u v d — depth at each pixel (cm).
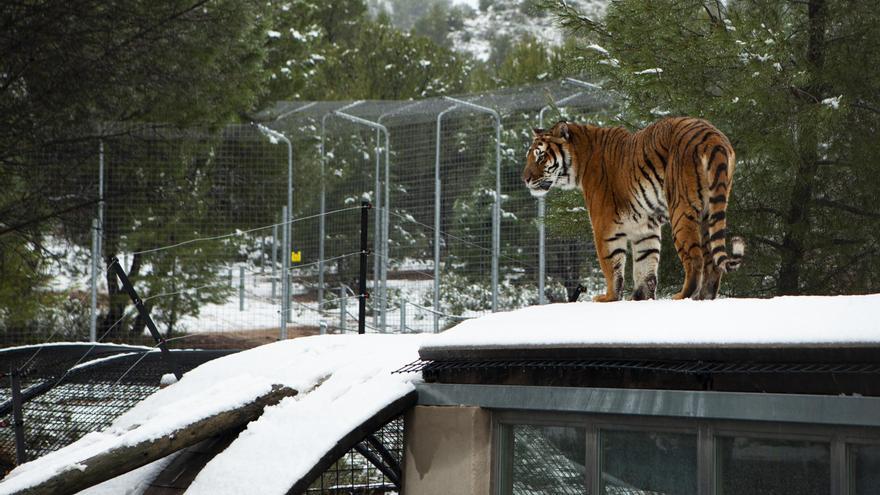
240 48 1869
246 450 636
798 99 1211
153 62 1666
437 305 1647
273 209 2027
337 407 649
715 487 513
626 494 554
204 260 1883
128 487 686
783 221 1221
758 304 548
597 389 558
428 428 641
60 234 1756
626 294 1306
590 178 754
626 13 1286
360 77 3356
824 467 477
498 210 1633
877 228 1161
